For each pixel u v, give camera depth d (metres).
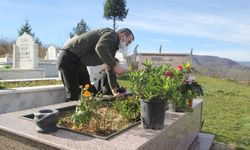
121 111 3.03
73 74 4.41
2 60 18.55
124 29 3.85
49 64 16.33
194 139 4.10
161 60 10.15
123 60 17.34
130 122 2.80
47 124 2.21
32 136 2.14
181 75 3.34
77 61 4.45
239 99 10.37
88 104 2.57
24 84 6.04
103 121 2.73
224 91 12.38
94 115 2.61
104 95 4.12
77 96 4.50
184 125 3.25
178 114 3.14
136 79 2.61
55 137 2.13
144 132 2.37
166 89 2.49
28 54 11.61
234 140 5.05
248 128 5.98
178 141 3.06
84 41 4.30
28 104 4.97
